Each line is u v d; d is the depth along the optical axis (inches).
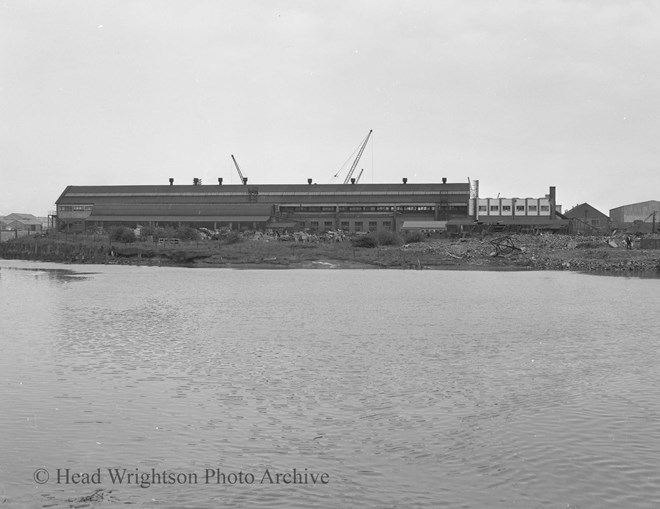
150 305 1891.0
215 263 4156.0
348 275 3284.9
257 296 2175.2
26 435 682.8
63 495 547.8
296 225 6820.9
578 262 3713.1
